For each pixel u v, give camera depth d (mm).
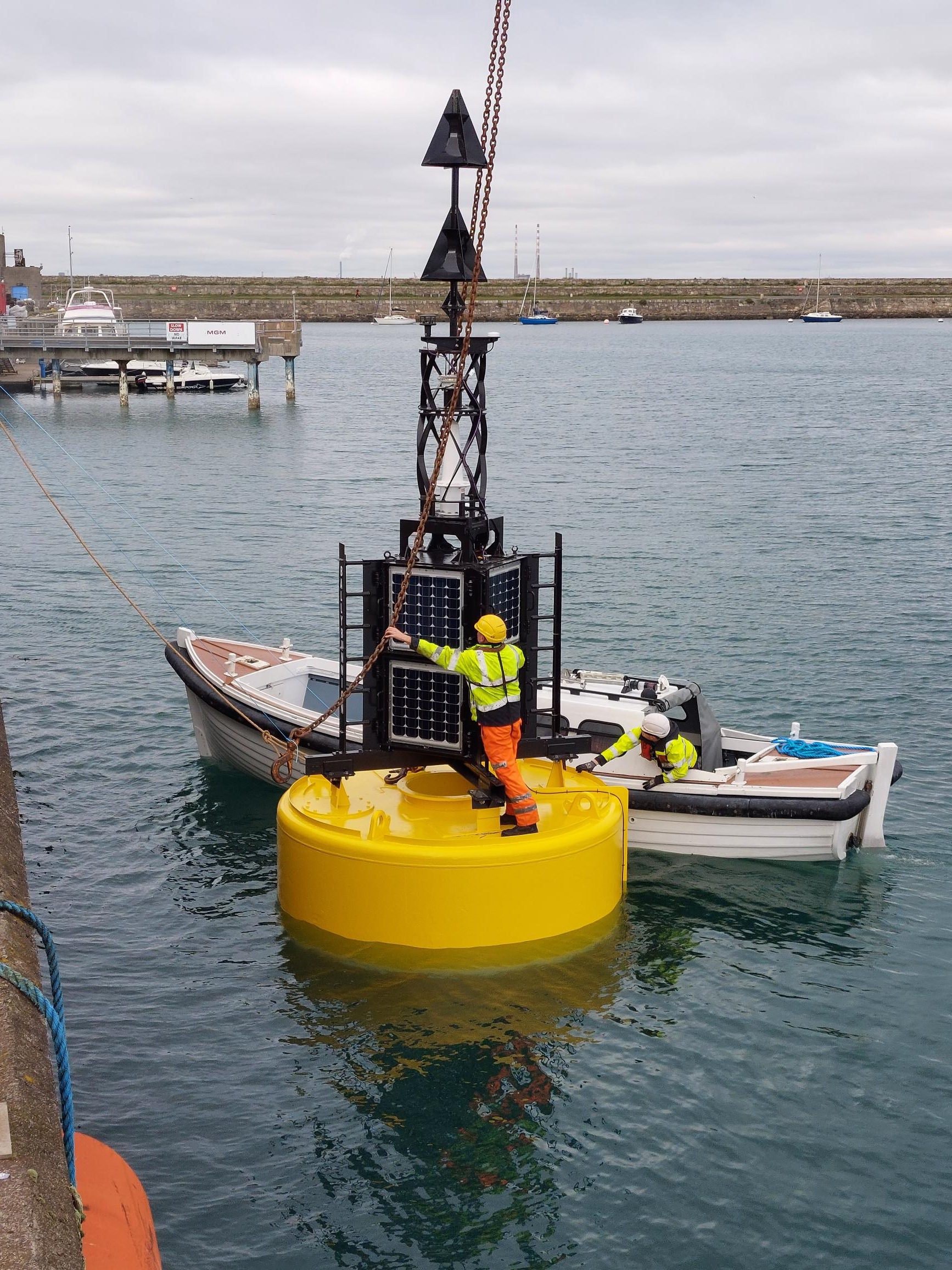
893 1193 7633
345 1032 9258
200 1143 8023
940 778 14242
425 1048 9070
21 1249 4559
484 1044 9141
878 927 10977
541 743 10812
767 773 12328
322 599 23109
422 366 10492
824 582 24062
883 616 21438
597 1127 8234
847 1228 7340
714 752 13070
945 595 22938
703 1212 7469
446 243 10383
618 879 10883
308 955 10297
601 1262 7074
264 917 11031
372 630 10609
